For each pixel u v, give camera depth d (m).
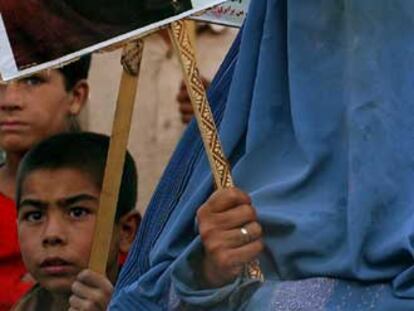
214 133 4.41
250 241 4.28
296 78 4.42
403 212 4.22
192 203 4.57
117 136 4.78
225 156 4.51
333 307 4.22
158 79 6.95
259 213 4.36
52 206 5.48
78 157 5.51
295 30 4.43
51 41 4.52
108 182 4.84
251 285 4.35
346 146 4.32
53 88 6.25
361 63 4.31
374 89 4.29
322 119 4.37
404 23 4.31
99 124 6.86
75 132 5.89
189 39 4.47
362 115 4.28
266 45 4.50
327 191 4.33
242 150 4.55
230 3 4.98
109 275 5.46
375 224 4.21
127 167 5.54
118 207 5.48
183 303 4.46
